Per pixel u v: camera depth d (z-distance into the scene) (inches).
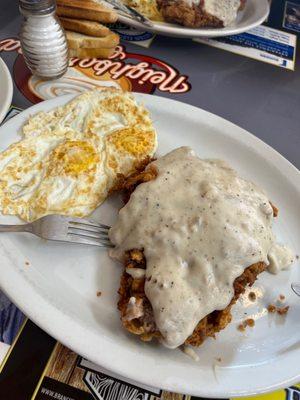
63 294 8.4
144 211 9.1
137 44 16.0
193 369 7.5
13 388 7.2
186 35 15.6
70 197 9.7
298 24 19.6
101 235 9.4
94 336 7.5
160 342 8.0
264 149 11.9
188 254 8.4
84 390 7.4
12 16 15.9
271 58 17.0
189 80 15.0
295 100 15.2
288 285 9.7
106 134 11.1
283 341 8.6
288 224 10.9
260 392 7.4
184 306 7.8
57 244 9.1
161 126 12.3
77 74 14.1
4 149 10.2
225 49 16.9
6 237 8.8
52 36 12.3
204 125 12.3
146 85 14.3
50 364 7.6
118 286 8.9
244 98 14.8
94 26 14.1
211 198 9.1
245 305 9.1
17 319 8.0
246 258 8.6
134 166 10.6
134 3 16.6
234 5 16.7
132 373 7.1
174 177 9.7
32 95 12.9
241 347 8.4
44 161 10.2
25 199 9.5
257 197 9.8
